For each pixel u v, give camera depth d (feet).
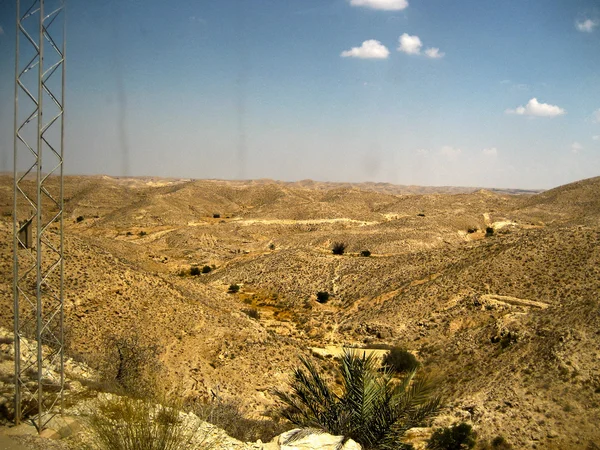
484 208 479.00
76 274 96.22
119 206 486.38
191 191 556.51
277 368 94.99
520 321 112.16
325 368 100.99
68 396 34.22
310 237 339.77
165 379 67.62
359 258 236.63
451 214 417.90
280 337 124.06
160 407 29.55
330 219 447.42
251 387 85.15
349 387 30.76
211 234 377.30
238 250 334.03
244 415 64.80
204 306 114.73
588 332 92.63
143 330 90.48
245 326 113.39
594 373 79.46
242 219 465.88
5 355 42.60
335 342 144.87
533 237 177.17
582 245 156.25
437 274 183.11
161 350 85.25
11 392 33.17
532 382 83.05
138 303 100.12
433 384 32.22
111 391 37.24
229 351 96.43
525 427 69.87
